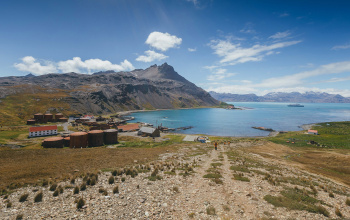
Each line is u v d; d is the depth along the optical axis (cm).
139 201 1359
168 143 10438
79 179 2028
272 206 1334
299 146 9681
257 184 1939
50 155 4381
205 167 2919
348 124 17725
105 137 10062
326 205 1477
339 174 4469
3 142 8762
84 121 18750
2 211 1215
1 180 2108
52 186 1691
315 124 19838
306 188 2036
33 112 19950
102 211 1192
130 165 3019
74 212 1187
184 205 1306
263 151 7406
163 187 1720
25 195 1444
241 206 1314
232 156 4562
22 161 3606
